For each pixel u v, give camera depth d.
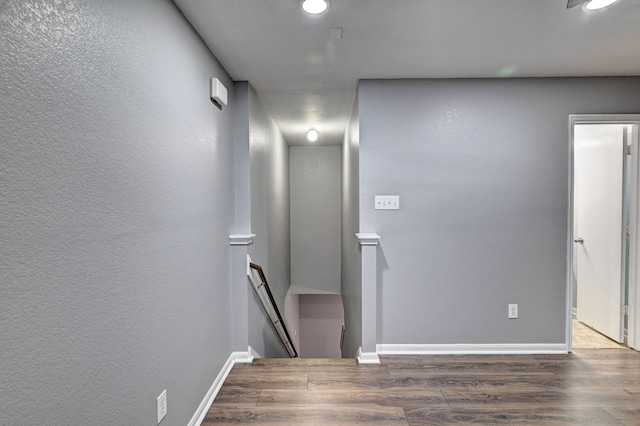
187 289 1.81
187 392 1.79
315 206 5.85
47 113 0.90
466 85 2.76
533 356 2.74
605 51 2.29
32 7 0.85
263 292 3.16
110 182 1.16
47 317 0.90
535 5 1.75
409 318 2.82
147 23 1.42
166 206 1.57
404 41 2.13
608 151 3.23
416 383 2.31
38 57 0.87
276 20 1.87
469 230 2.79
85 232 1.04
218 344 2.32
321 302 7.04
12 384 0.80
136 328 1.32
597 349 2.90
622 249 3.05
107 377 1.14
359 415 1.95
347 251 4.31
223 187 2.46
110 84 1.16
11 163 0.79
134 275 1.30
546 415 1.95
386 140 2.79
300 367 2.57
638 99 2.72
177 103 1.70
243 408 2.03
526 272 2.79
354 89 3.01
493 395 2.16
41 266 0.88
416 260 2.81
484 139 2.77
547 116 2.75
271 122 3.92
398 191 2.80
